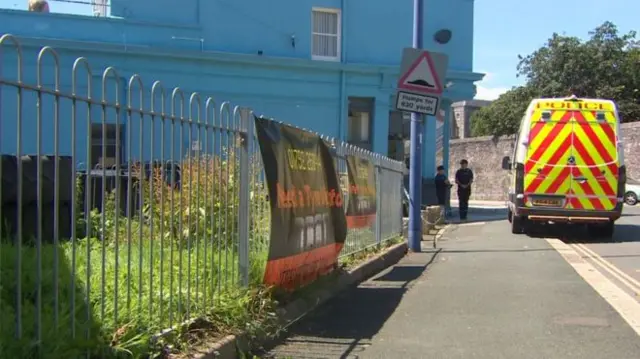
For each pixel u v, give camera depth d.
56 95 3.64
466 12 21.61
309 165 6.88
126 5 18.06
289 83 19.62
